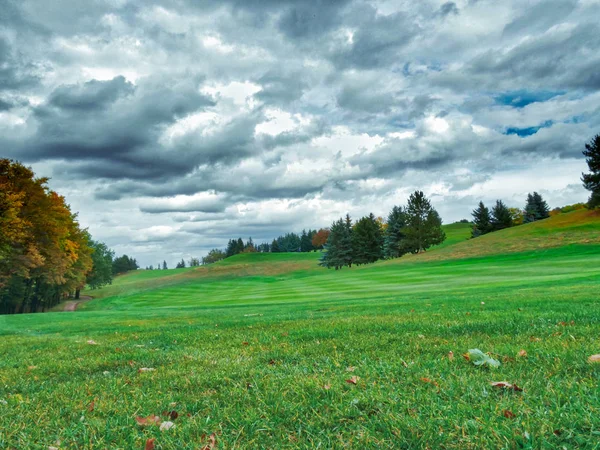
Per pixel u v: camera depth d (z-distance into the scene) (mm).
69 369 5523
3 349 8203
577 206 115312
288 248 193375
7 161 34125
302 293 33812
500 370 3742
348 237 97562
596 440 2186
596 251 49688
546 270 36000
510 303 10562
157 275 149625
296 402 3254
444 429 2523
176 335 8656
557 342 4699
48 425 3105
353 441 2443
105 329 11852
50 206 38375
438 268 52250
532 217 117875
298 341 6504
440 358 4414
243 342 6809
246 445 2482
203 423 2916
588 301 9742
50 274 42562
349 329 7277
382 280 41938
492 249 63781
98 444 2639
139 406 3434
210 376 4371
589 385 3047
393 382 3637
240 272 104250
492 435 2348
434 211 86250
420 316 8844
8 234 31703
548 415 2557
